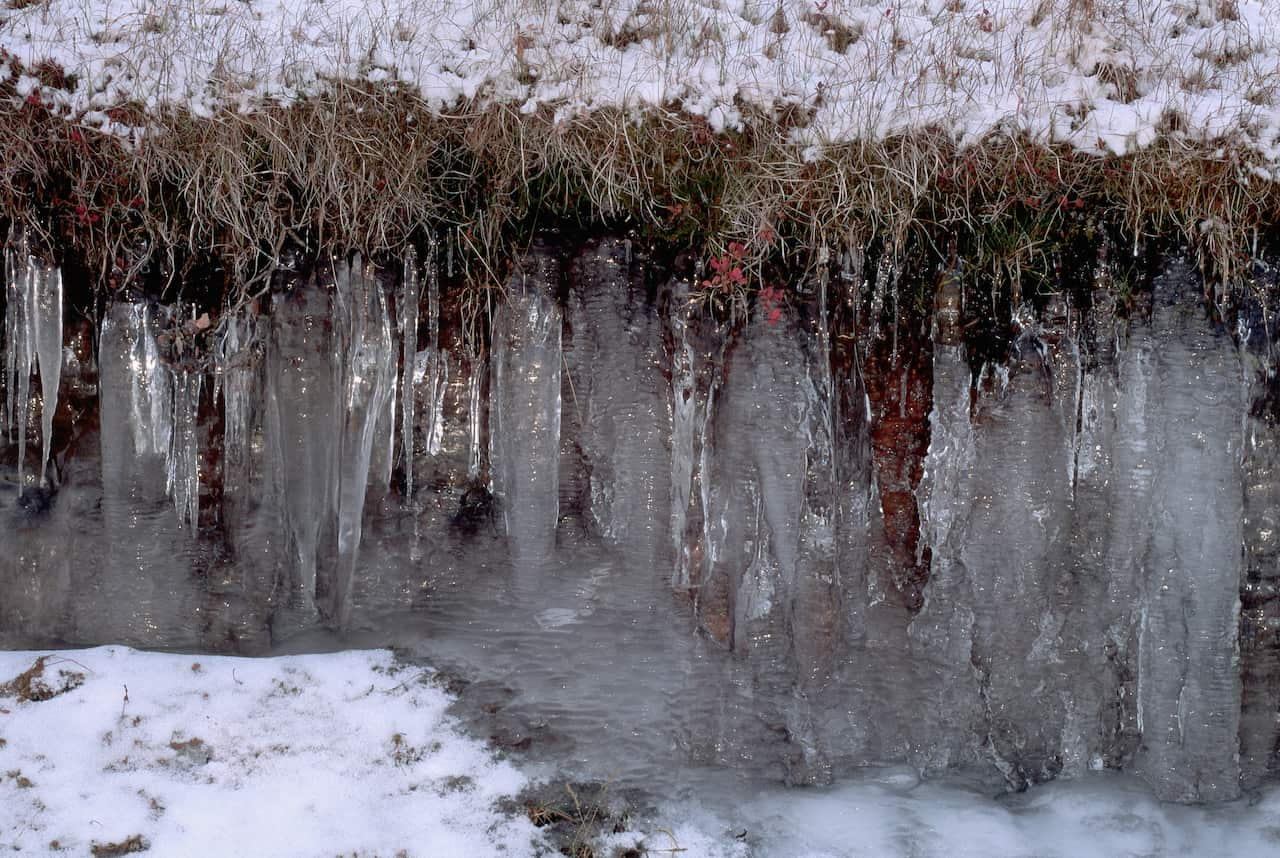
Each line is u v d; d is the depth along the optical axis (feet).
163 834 10.18
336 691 11.76
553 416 12.39
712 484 12.35
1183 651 12.10
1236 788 11.94
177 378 12.28
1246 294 12.19
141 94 11.75
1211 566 12.06
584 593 12.46
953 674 12.29
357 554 12.54
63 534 12.42
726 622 12.32
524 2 12.80
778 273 12.21
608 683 12.21
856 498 12.35
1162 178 11.87
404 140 11.90
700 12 13.17
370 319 12.26
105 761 10.70
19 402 12.15
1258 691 12.28
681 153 11.94
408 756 11.34
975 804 11.66
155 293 12.17
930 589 12.39
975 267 12.22
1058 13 13.14
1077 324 12.26
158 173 11.82
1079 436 12.34
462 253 12.25
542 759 11.73
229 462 12.45
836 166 11.82
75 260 12.08
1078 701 12.27
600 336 12.41
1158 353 12.18
